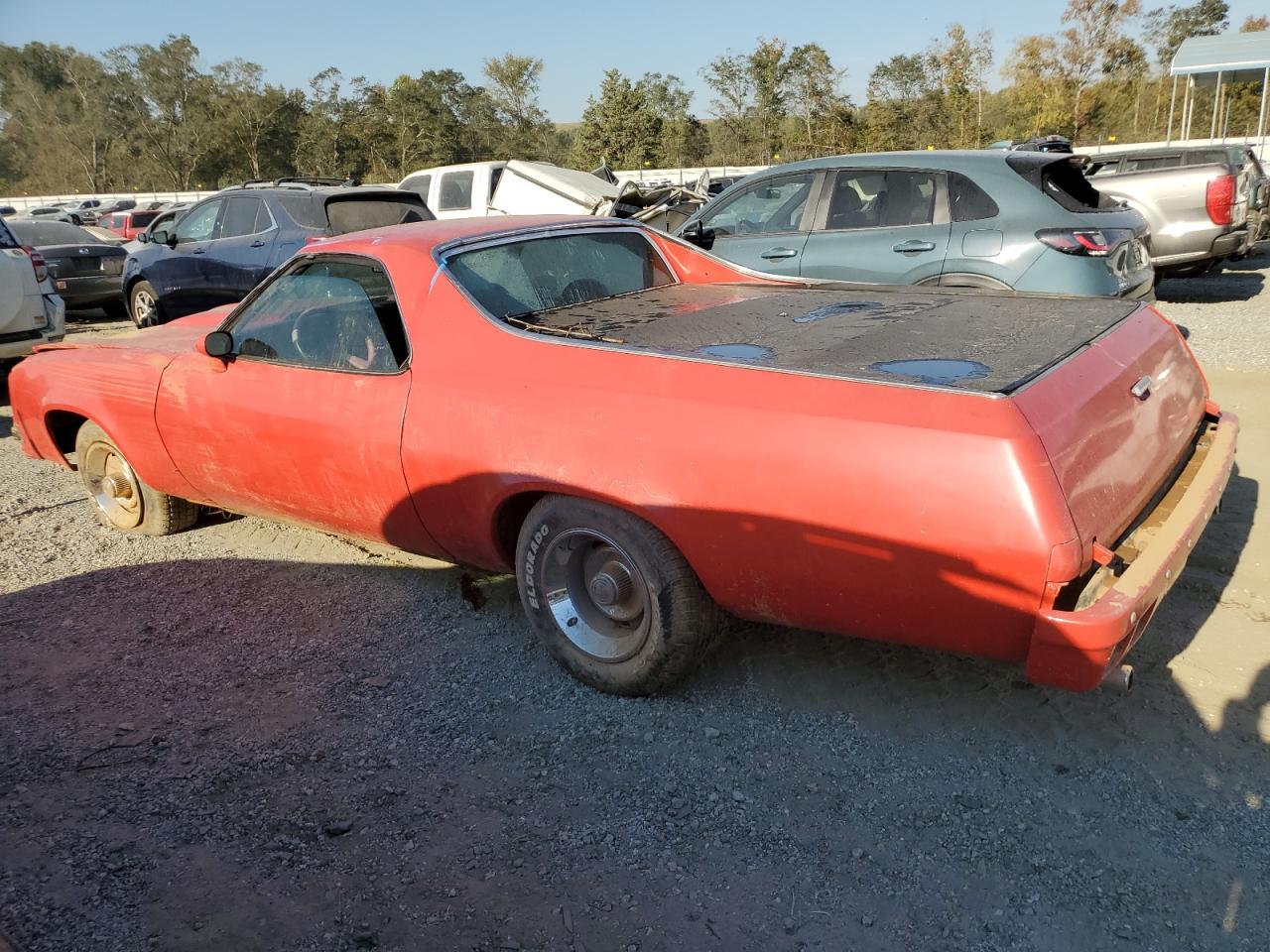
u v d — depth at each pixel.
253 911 2.36
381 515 3.62
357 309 3.62
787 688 3.20
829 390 2.57
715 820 2.59
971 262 6.18
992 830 2.48
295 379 3.74
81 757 3.05
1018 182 6.12
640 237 4.41
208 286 10.56
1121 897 2.23
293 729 3.16
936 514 2.37
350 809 2.73
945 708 3.02
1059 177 6.31
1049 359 2.68
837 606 2.64
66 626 4.00
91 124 66.06
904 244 6.40
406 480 3.41
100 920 2.35
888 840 2.47
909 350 2.87
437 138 56.06
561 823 2.62
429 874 2.46
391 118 56.88
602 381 2.94
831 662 3.33
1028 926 2.17
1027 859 2.38
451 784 2.82
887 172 6.57
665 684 3.10
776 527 2.61
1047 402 2.42
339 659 3.60
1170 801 2.54
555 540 3.14
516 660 3.51
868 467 2.45
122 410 4.43
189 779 2.91
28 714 3.33
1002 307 3.51
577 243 4.07
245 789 2.85
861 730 2.95
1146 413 2.84
